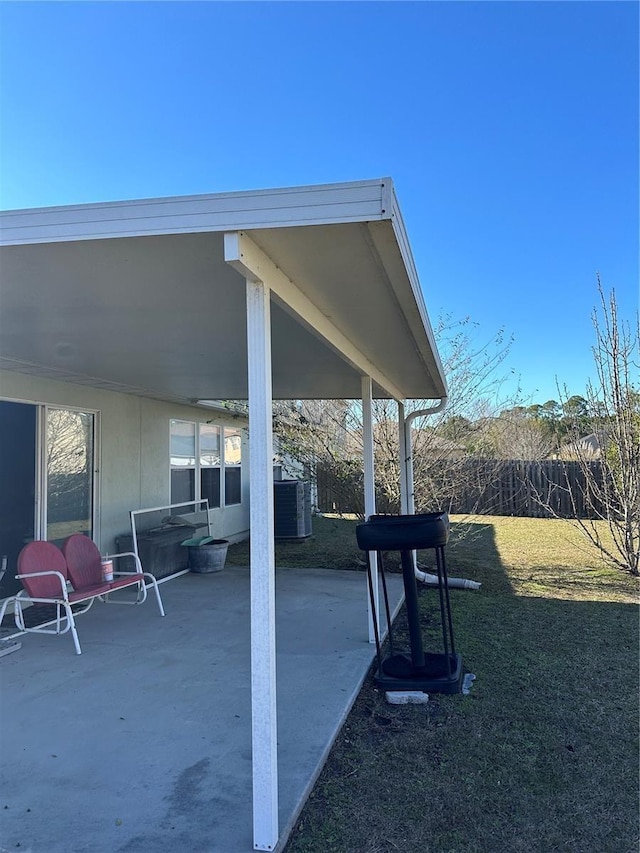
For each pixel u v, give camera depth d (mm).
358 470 8273
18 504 5520
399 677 3766
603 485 8398
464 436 8484
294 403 8570
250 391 2213
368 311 2996
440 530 3637
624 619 5379
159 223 2006
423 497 8047
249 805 2371
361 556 8047
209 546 7379
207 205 1980
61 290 2744
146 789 2490
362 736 3111
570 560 8516
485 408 8789
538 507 13539
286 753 2781
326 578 7051
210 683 3688
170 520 7824
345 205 1898
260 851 2084
